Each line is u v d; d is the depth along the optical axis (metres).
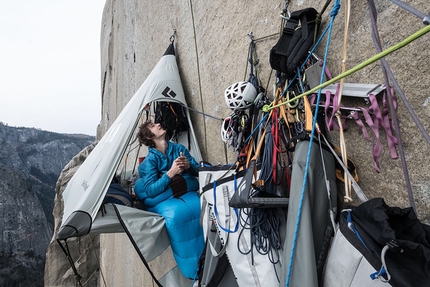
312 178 1.24
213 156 3.20
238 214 1.71
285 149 1.65
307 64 1.51
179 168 2.42
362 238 0.98
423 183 1.06
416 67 1.08
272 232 1.54
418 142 1.07
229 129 2.19
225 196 1.81
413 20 1.09
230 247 1.68
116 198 2.51
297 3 1.82
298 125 1.54
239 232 1.67
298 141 1.37
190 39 3.69
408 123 1.10
